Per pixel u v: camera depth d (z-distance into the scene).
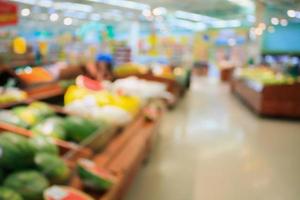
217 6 15.14
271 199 3.51
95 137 2.27
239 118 7.62
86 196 1.55
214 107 9.02
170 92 8.22
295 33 15.69
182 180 3.84
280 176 4.14
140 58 13.40
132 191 3.44
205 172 4.14
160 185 3.64
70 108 2.73
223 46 20.12
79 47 8.97
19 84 3.90
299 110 7.46
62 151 2.01
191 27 19.39
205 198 3.43
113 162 2.37
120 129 3.00
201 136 5.85
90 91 3.12
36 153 1.64
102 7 10.30
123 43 11.00
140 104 3.63
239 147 5.29
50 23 10.42
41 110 2.47
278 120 7.51
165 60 14.10
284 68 11.46
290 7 13.02
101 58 7.02
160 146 5.09
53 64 5.87
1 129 1.97
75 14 11.16
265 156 4.89
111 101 2.93
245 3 12.07
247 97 9.19
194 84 14.89
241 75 10.84
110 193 1.84
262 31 14.94
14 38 6.34
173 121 6.99
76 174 1.87
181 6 14.09
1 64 4.75
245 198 3.50
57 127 2.20
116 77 6.21
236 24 18.88
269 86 7.47
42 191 1.47
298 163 4.63
